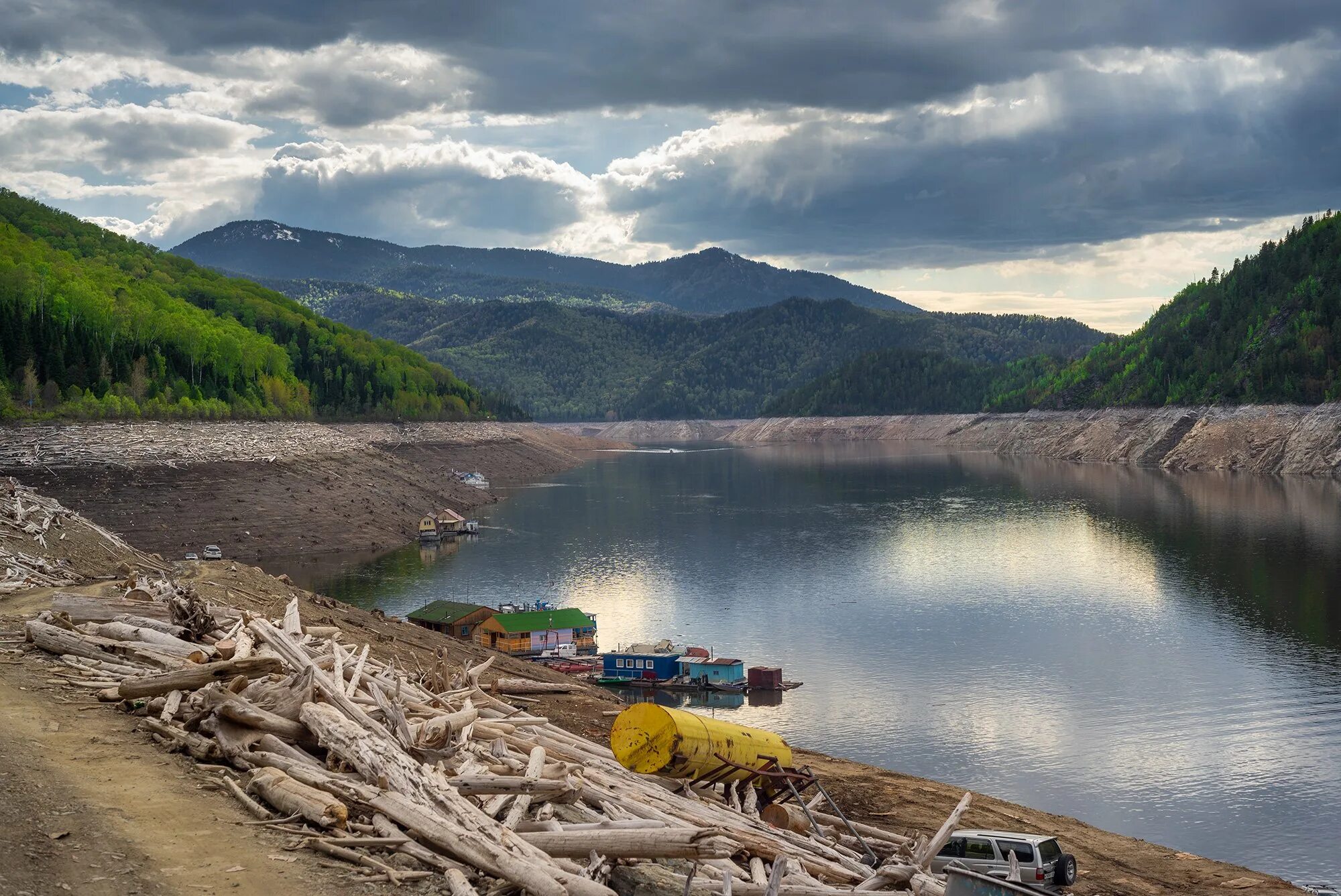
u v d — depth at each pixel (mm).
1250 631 88688
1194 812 49656
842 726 64125
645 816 22031
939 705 68750
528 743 26516
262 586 58281
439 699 28438
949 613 99125
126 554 71062
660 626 93938
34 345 163375
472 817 17828
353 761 20031
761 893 18781
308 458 175875
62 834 16172
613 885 18359
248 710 21453
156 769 20203
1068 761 57250
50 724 22734
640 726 28016
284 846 16906
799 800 29172
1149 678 74688
